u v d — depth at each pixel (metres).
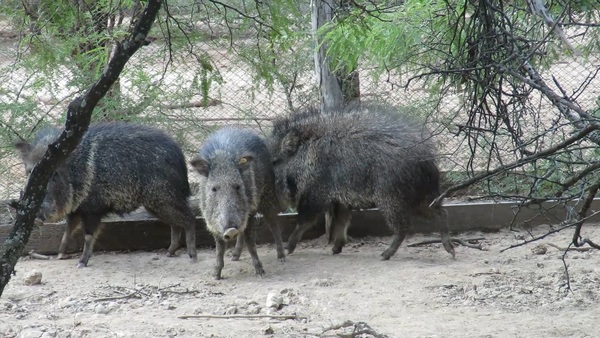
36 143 11.62
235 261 11.84
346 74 13.26
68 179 11.26
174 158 11.80
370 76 13.62
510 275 10.52
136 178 11.61
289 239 12.17
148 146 11.70
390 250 11.55
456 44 8.09
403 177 11.30
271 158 11.89
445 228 11.57
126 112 14.09
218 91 14.14
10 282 10.64
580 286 9.88
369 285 10.23
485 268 10.90
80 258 12.06
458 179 13.40
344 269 11.12
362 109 11.95
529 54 5.65
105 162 11.51
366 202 11.64
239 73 14.39
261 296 9.76
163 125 14.31
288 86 14.73
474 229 13.07
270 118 14.59
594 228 12.88
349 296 9.73
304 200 11.91
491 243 12.45
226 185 10.48
